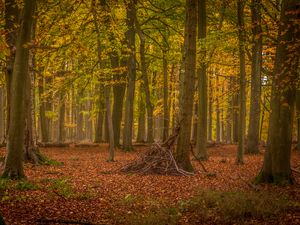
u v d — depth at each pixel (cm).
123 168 1709
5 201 1012
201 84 2208
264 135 3975
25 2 1305
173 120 3734
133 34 2827
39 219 844
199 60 2086
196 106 3425
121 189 1290
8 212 910
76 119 5538
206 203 1017
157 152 1700
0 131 3612
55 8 1969
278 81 1257
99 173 1655
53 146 3162
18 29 1380
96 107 3541
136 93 3850
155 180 1485
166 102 2692
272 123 1316
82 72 2600
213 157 2517
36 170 1684
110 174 1631
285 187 1245
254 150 2648
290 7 1246
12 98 1335
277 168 1303
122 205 1041
